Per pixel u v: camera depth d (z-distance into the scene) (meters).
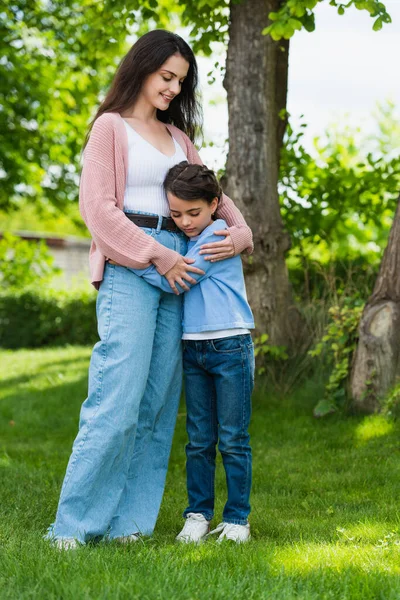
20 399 8.10
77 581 2.29
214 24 7.11
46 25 12.20
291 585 2.34
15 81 12.40
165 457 3.29
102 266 3.08
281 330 6.91
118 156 3.05
